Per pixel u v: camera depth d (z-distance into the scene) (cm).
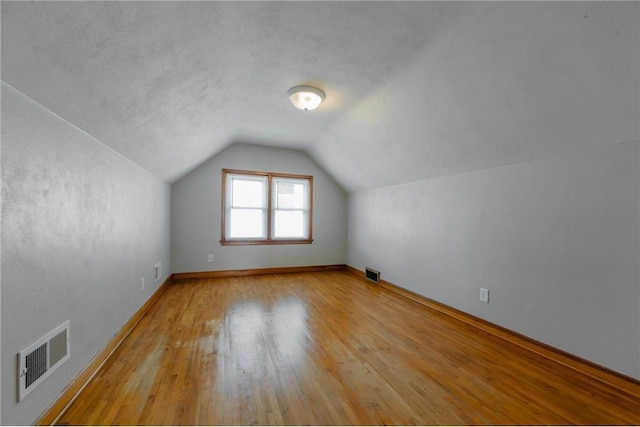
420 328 250
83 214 157
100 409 139
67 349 141
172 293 347
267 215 465
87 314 162
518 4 137
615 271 167
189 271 420
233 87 239
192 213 421
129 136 201
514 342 223
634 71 133
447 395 155
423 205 330
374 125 302
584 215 182
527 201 217
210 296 337
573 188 188
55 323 131
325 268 504
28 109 112
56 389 132
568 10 129
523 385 165
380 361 191
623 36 125
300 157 485
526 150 210
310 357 195
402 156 319
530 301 214
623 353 163
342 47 191
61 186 136
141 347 206
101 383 161
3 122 99
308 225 492
